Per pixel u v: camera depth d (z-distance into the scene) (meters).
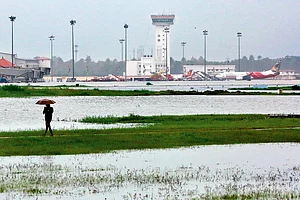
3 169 105.88
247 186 90.88
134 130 166.88
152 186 90.88
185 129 170.12
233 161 116.06
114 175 100.12
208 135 155.25
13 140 143.00
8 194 84.94
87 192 86.44
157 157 121.06
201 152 128.75
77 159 118.12
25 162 113.94
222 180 96.12
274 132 163.88
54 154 124.75
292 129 172.12
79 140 143.88
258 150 132.12
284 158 120.06
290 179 96.94
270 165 111.19
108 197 83.12
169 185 91.69
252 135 157.38
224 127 176.75
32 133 158.88
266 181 95.12
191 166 109.94
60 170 105.06
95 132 162.00
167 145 139.25
